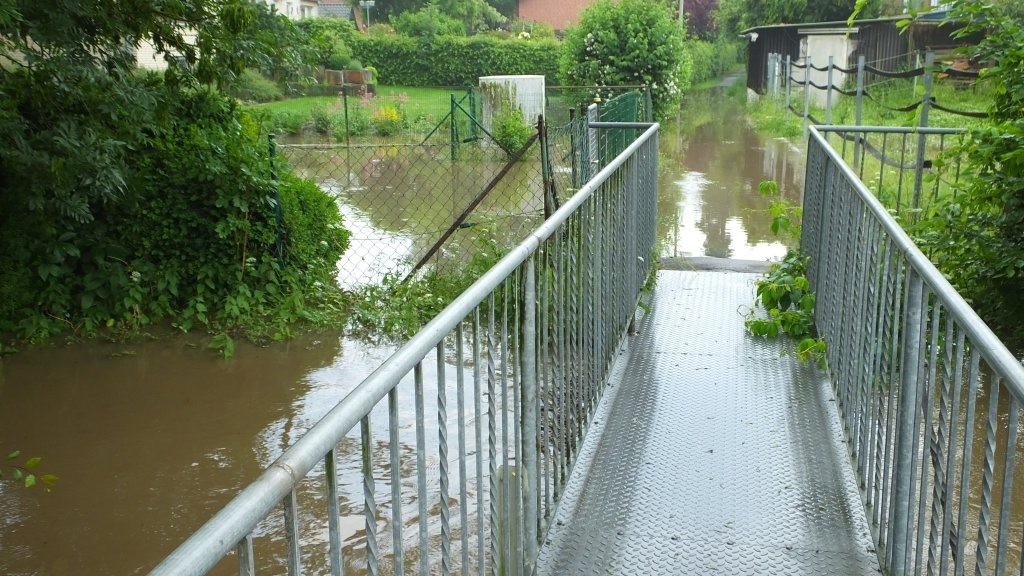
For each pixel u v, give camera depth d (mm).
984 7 5645
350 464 4629
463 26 49594
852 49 26141
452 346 6297
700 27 57688
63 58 6113
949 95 19375
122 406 5719
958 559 1987
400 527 1718
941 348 4949
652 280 6113
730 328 5367
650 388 4422
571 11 63375
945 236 5742
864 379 3318
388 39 39625
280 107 26188
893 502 2611
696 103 31359
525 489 2744
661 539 3072
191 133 7426
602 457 3678
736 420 4043
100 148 6293
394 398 1669
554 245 3076
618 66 23828
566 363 3391
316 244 8203
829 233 4551
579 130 8219
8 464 4898
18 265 7070
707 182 14031
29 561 3941
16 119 6184
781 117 22766
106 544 4094
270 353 6672
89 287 7066
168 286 7266
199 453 5031
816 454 3713
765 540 3062
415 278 8102
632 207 5020
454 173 15938
